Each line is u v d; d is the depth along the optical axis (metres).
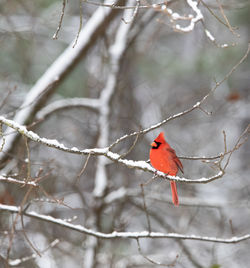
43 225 11.34
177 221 15.90
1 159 10.05
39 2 16.25
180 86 19.19
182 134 16.69
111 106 13.26
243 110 18.77
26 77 15.82
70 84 17.16
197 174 14.60
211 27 18.05
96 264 11.92
